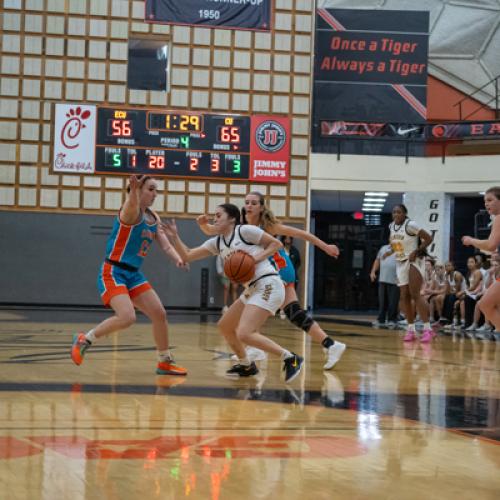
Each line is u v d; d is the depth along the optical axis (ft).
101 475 14.29
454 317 72.33
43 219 86.74
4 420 19.74
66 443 17.06
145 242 29.09
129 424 19.52
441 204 88.79
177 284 89.10
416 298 52.65
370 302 110.22
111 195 87.30
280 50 89.56
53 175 86.53
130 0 87.30
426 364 37.37
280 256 33.65
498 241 28.40
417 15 91.50
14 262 86.53
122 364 33.30
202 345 43.93
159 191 87.66
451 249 90.94
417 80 91.40
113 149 86.94
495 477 15.05
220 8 88.53
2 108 85.51
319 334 33.86
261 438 18.19
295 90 89.76
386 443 18.06
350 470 15.29
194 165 88.07
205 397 24.61
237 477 14.42
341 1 104.68
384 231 109.81
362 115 91.61
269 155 89.20
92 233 87.35
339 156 89.92
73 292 87.35
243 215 31.68
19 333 49.08
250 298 28.86
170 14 87.71
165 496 13.02
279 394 25.75
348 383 29.22
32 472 14.42
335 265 110.83
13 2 85.46
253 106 89.30
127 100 87.30
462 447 17.84
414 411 22.93
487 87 104.47
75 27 86.38
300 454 16.60
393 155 89.92
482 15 104.32
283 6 89.51
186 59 88.22
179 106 88.22
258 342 28.66
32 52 85.87
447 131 87.45
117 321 28.48
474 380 31.17
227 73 88.84
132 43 88.22
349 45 91.40
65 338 45.80
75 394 24.52
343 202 100.68
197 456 16.06
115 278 28.76
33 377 28.37
